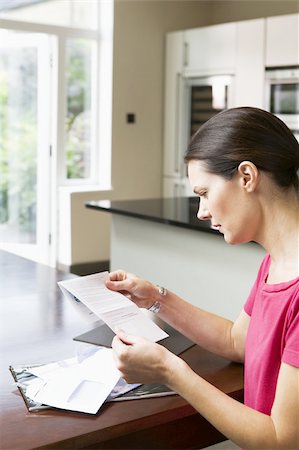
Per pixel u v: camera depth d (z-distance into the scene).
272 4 6.09
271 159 1.17
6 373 1.45
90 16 6.12
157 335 1.56
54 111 5.98
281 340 1.16
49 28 5.82
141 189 6.44
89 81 6.22
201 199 1.26
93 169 6.34
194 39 5.98
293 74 5.11
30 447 1.12
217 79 5.78
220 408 1.12
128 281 1.56
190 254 3.46
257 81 5.42
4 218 6.11
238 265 3.19
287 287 1.16
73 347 1.62
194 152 1.23
